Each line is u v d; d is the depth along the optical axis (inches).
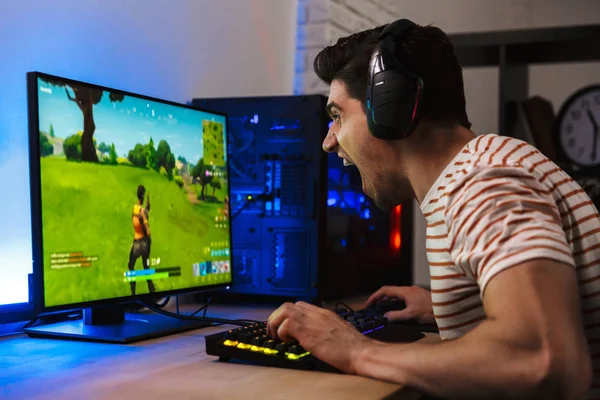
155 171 54.9
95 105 49.4
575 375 30.1
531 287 30.5
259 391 32.8
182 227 57.6
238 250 71.0
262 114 70.4
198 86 77.4
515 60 113.9
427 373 33.0
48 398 31.7
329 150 48.3
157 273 54.4
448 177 37.4
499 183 33.6
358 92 41.8
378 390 33.0
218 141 63.5
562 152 111.8
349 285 76.3
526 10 130.3
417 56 38.5
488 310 32.1
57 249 45.8
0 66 52.7
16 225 54.0
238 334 41.2
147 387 33.8
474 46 104.1
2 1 52.8
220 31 81.4
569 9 129.2
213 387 33.7
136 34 67.5
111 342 47.2
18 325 52.1
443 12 129.6
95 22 62.3
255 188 70.6
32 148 44.6
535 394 30.5
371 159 41.9
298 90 98.5
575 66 131.6
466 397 32.2
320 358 37.3
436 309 38.6
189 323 53.6
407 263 92.9
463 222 33.8
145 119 54.2
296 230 68.8
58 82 46.5
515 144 37.9
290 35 98.0
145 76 68.8
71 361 40.8
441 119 39.1
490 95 131.5
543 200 33.4
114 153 50.9
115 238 50.4
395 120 37.7
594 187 108.3
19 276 53.9
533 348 30.3
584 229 36.6
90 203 48.4
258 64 89.7
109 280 49.7
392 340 46.3
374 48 39.8
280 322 40.0
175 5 73.4
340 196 74.6
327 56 43.7
